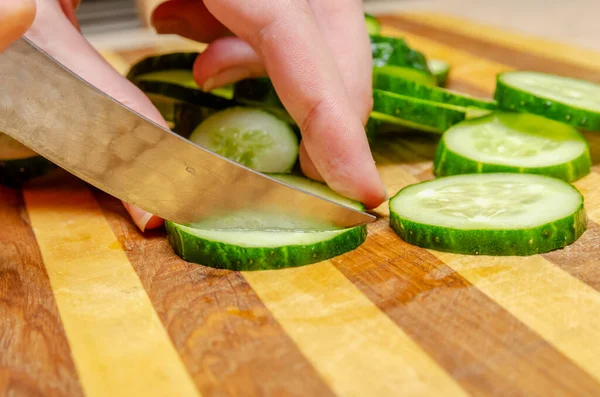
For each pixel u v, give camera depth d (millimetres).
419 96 338
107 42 451
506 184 291
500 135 320
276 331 248
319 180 302
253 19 274
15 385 236
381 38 364
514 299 254
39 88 256
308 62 274
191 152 265
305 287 261
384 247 276
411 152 335
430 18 487
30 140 260
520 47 426
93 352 244
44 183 319
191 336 248
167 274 269
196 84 336
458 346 241
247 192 269
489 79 393
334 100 274
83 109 260
